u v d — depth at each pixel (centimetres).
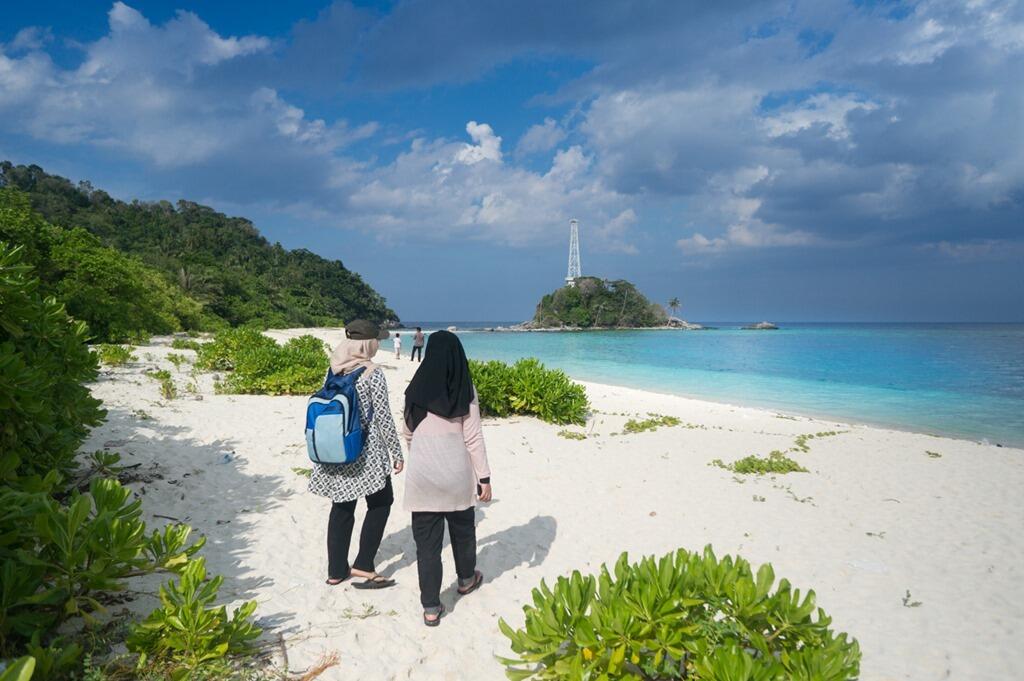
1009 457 946
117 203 17375
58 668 248
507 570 454
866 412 1594
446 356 368
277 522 523
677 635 247
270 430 887
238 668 295
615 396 1655
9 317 375
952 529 591
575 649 266
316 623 355
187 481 607
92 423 522
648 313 17525
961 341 6381
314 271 16362
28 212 2655
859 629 383
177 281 7388
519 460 811
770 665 224
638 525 572
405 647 337
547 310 17350
